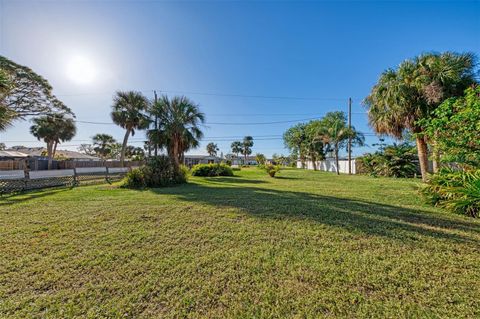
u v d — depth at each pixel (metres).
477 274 1.97
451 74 7.63
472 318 1.43
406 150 13.92
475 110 4.68
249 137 56.22
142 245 2.60
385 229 3.16
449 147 5.38
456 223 3.50
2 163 14.92
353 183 9.65
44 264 2.14
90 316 1.45
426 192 5.20
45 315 1.46
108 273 1.98
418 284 1.82
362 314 1.47
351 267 2.09
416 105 8.34
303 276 1.93
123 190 7.23
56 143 24.94
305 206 4.59
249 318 1.44
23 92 13.93
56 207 4.54
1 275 1.94
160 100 11.70
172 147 11.83
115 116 18.80
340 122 18.81
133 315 1.47
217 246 2.57
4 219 3.66
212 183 9.73
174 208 4.43
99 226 3.29
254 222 3.48
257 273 1.98
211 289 1.75
